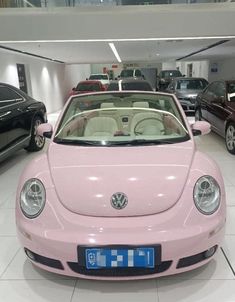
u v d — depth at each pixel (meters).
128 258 1.73
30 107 5.27
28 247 1.89
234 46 8.95
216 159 4.84
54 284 2.06
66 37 6.49
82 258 1.75
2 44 7.06
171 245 1.73
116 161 2.12
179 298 1.92
